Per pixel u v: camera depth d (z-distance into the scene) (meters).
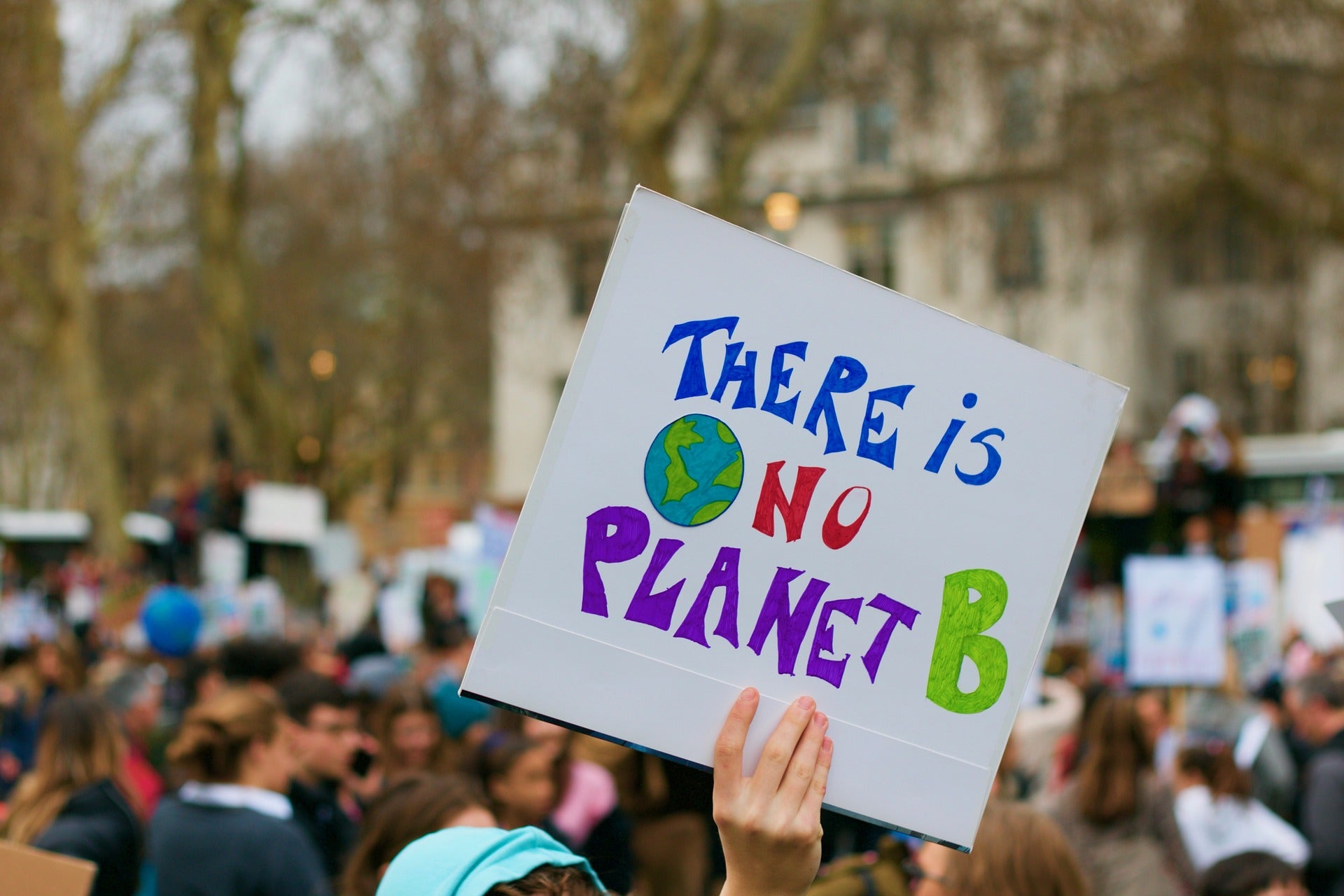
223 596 19.14
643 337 2.48
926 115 27.36
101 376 30.86
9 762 8.73
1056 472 2.63
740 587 2.48
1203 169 27.81
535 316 33.66
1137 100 26.47
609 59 25.89
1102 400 2.65
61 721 5.32
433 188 29.44
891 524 2.56
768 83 28.20
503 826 6.01
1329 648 12.47
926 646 2.55
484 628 2.38
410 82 25.55
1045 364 2.65
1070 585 20.39
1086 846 6.07
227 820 4.95
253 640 8.49
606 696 2.40
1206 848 6.93
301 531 21.17
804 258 2.55
